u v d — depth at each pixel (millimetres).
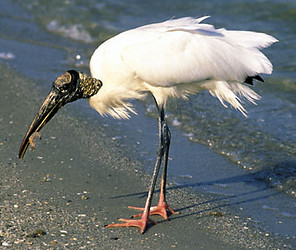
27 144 9648
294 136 12586
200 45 9328
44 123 9477
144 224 8930
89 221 9031
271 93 15094
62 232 8625
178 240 8680
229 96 9742
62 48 19516
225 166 11406
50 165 11016
